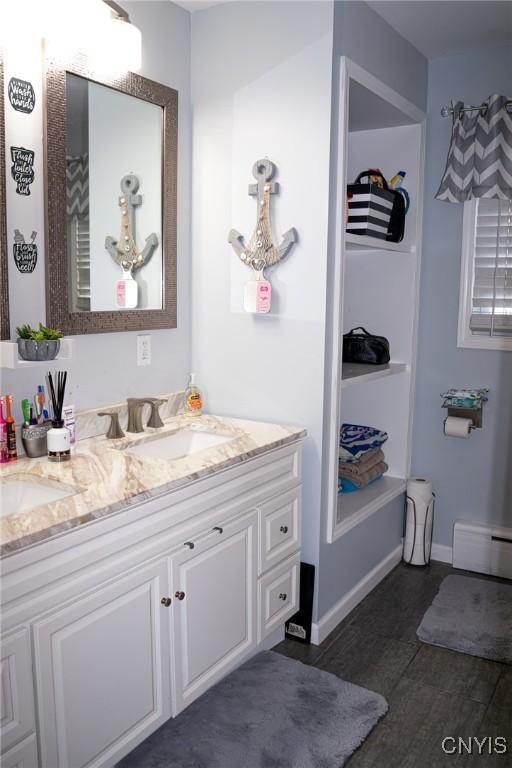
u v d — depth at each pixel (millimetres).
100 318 2135
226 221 2482
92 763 1544
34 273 1916
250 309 2377
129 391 2350
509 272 2910
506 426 3000
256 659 2326
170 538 1733
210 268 2547
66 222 1975
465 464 3113
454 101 2930
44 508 1462
